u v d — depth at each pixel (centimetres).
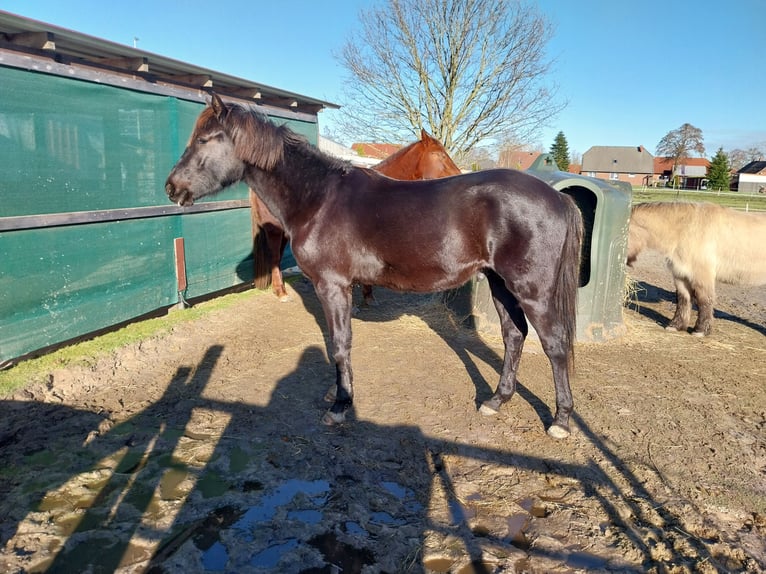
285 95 663
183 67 498
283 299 608
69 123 402
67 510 232
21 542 211
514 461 281
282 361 423
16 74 358
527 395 366
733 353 466
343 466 273
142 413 328
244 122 312
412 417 330
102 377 375
